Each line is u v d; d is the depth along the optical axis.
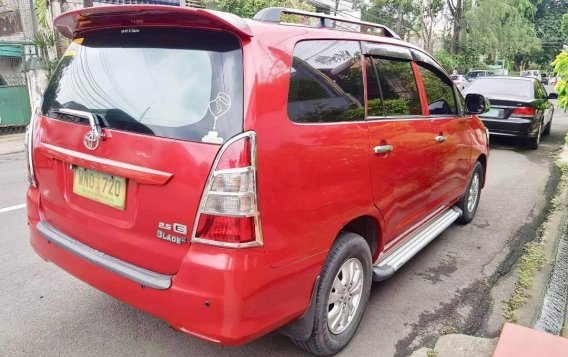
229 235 2.07
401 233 3.60
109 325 3.15
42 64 11.47
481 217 5.58
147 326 3.15
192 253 2.13
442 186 4.14
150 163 2.24
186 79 2.27
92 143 2.48
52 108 2.85
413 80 3.63
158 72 2.37
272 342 2.99
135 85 2.43
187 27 2.31
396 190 3.23
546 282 3.90
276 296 2.26
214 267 2.07
